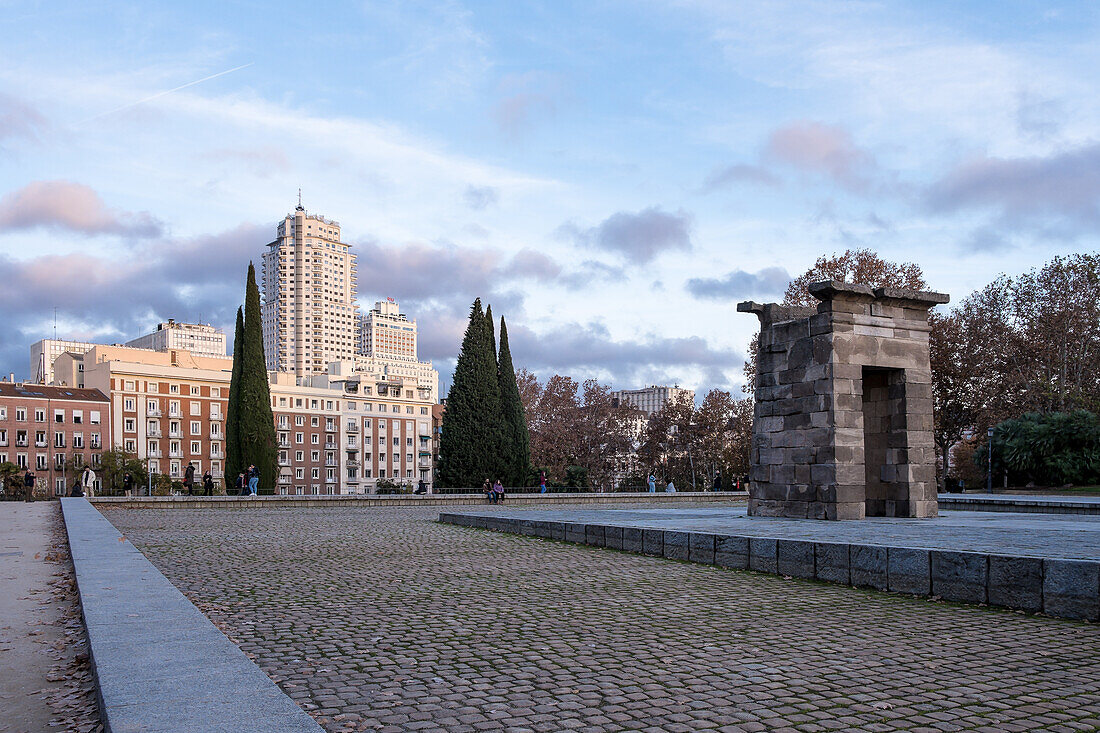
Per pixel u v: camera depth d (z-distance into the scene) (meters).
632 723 5.70
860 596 11.45
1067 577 9.63
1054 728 5.62
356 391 131.38
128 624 6.46
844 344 21.97
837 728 5.63
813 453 22.17
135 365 107.50
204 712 4.22
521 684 6.69
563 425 82.25
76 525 19.16
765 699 6.30
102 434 104.00
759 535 14.95
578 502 50.59
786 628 9.12
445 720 5.73
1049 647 8.12
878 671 7.18
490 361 62.44
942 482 63.47
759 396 24.23
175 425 110.56
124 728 3.95
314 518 30.77
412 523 27.66
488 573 14.04
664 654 7.81
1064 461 55.50
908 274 56.38
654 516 24.22
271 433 57.97
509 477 62.41
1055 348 60.09
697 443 86.94
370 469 130.50
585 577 13.51
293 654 7.75
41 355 175.38
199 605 10.47
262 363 58.16
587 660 7.55
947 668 7.28
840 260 56.88
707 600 11.10
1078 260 59.59
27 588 10.87
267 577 13.40
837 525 18.72
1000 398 63.28
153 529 24.12
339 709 5.97
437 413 151.62
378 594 11.59
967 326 61.66
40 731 5.05
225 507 40.91
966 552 10.85
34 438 98.44
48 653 7.16
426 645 8.17
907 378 23.16
